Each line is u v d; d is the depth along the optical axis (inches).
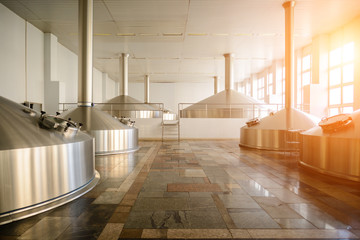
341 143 149.2
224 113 490.3
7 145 91.6
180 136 466.3
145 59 623.5
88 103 266.1
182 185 138.8
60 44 502.3
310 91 439.8
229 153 271.4
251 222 89.5
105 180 149.9
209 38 460.1
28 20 369.7
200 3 321.1
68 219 91.0
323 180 150.9
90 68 262.5
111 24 392.5
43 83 419.5
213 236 79.0
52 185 105.6
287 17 318.3
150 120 464.1
